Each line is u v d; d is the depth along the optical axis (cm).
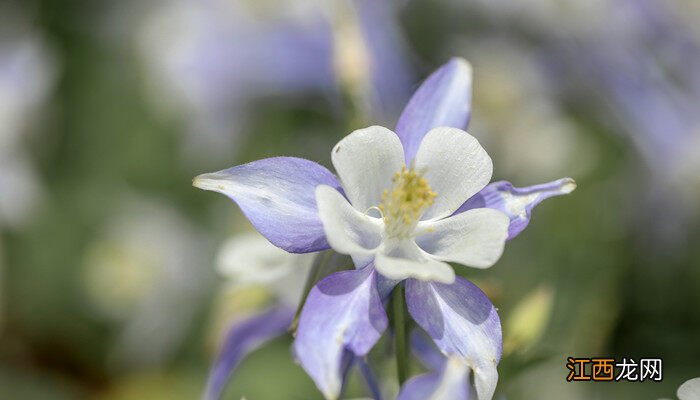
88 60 86
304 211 39
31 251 81
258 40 75
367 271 39
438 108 41
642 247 64
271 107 75
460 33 71
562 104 71
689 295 62
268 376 61
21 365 78
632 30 72
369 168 39
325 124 74
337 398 38
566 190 39
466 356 38
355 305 38
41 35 87
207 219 78
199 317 75
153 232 78
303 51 74
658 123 70
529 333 42
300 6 74
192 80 78
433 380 39
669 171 68
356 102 45
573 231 63
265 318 45
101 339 78
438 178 39
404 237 39
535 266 60
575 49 71
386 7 68
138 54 83
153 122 82
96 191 82
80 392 77
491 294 42
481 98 68
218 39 77
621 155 70
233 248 45
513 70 69
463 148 39
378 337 37
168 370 75
